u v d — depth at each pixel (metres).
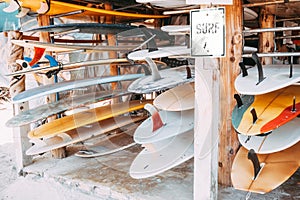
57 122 2.92
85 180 2.41
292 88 2.09
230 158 2.14
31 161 2.87
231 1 1.53
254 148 1.83
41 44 2.82
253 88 1.76
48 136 2.68
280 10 2.56
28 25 3.87
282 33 4.13
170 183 2.28
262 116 1.79
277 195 2.03
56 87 2.92
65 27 2.89
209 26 1.59
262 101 1.94
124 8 3.62
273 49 2.73
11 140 4.20
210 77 1.73
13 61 2.77
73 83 3.03
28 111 2.88
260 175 1.82
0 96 8.01
